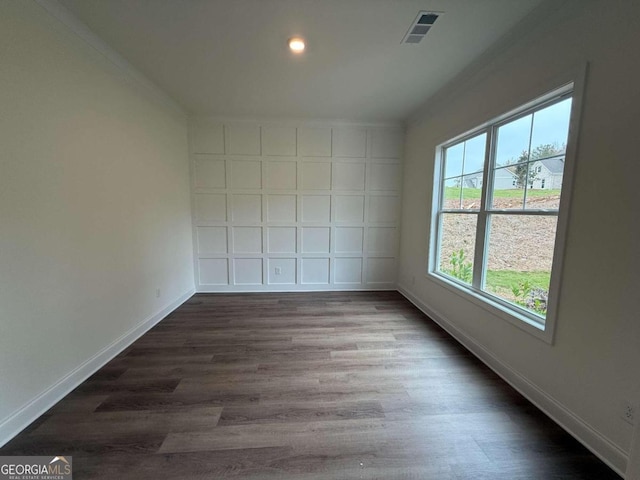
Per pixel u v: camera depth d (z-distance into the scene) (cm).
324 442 151
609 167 139
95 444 148
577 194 156
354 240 437
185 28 200
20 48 158
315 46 222
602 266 142
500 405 182
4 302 151
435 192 335
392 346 262
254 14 185
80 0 172
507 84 212
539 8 175
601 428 143
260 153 409
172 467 136
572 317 158
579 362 154
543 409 176
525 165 206
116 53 232
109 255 234
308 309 359
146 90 288
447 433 158
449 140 301
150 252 299
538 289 193
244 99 333
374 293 431
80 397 186
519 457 143
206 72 265
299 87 298
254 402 183
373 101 336
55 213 181
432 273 339
